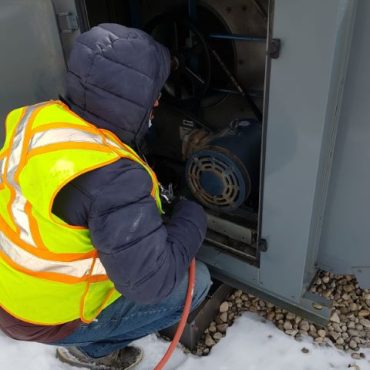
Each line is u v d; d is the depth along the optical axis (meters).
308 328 1.67
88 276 1.00
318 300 1.57
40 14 1.52
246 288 1.70
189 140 2.06
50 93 1.69
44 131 0.89
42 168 0.83
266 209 1.41
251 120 1.83
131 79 0.89
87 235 0.92
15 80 1.74
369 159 1.30
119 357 1.51
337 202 1.45
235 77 2.01
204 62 2.09
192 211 1.15
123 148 0.91
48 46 1.57
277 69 1.13
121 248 0.85
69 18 1.47
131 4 2.15
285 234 1.42
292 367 1.53
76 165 0.81
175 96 2.19
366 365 1.52
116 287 0.94
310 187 1.26
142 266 0.88
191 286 1.27
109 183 0.83
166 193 1.44
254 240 1.65
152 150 2.46
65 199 0.85
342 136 1.31
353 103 1.24
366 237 1.47
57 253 0.91
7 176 0.93
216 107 2.23
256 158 1.65
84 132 0.88
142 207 0.87
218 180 1.65
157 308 1.28
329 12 0.98
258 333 1.67
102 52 0.88
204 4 2.00
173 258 0.99
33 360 1.59
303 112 1.15
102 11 2.08
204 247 1.74
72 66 0.92
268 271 1.56
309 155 1.20
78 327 1.14
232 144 1.64
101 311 1.18
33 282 0.96
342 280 1.87
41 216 0.88
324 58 1.04
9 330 1.10
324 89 1.08
